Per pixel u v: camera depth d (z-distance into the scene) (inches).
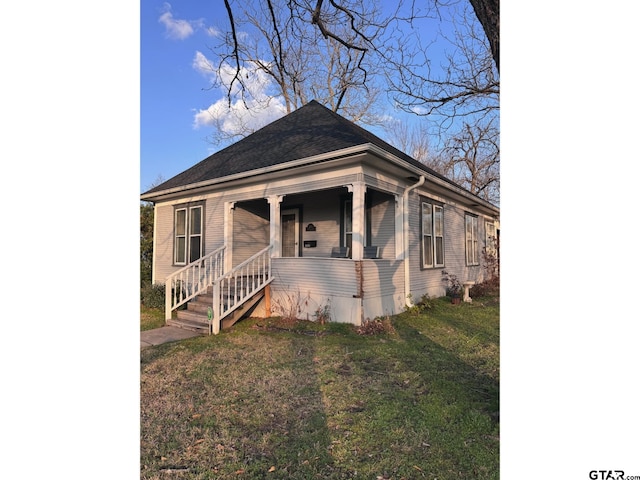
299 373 173.5
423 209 383.9
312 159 275.9
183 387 156.6
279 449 107.0
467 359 194.7
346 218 362.9
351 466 97.8
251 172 316.8
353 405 136.0
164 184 459.8
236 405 137.6
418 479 92.0
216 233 382.0
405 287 335.0
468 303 394.0
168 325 302.8
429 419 123.3
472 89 232.2
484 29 91.1
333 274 284.2
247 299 299.4
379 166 289.6
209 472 95.9
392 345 223.6
